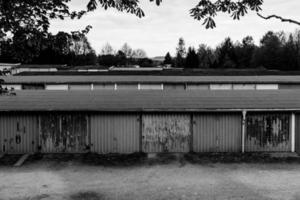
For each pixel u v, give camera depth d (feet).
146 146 56.39
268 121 55.98
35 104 56.13
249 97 61.00
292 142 56.29
